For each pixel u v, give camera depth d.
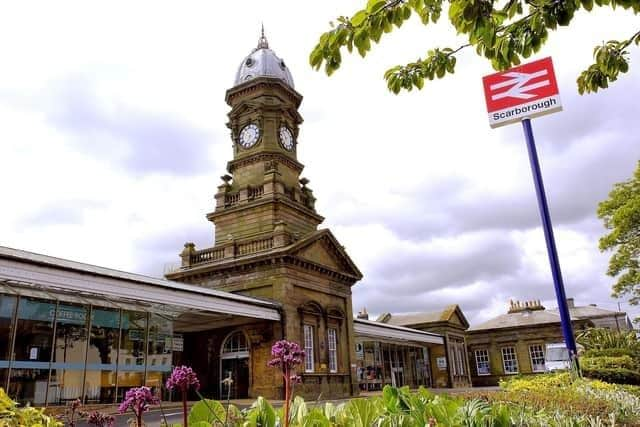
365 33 4.14
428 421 4.80
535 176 12.98
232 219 31.16
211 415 4.86
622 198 25.25
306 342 26.75
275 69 33.81
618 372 17.00
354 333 32.06
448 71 5.18
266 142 32.09
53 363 15.80
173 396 23.92
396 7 4.04
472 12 3.93
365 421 4.82
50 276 15.83
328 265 30.19
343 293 31.20
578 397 9.48
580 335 22.52
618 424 7.73
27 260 15.24
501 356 50.72
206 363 27.52
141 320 19.16
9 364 14.65
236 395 26.20
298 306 26.50
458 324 50.44
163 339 19.78
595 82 5.66
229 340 27.69
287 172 32.62
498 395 9.29
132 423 5.02
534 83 12.64
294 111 33.91
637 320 26.27
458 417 5.07
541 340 49.03
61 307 16.62
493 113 13.07
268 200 29.70
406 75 5.27
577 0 3.99
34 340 16.31
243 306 23.42
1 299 14.92
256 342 25.67
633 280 23.58
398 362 46.16
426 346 47.53
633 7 4.07
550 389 11.29
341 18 4.21
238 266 27.45
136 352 18.67
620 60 5.24
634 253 23.83
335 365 28.92
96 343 18.27
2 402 3.71
